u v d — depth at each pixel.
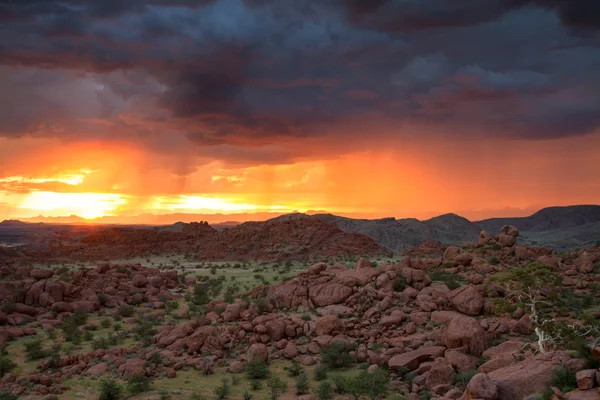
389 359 40.41
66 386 40.44
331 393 36.47
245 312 54.59
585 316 38.72
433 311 50.53
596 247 75.44
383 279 57.03
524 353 35.00
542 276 55.78
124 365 43.50
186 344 48.19
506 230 73.38
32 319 61.34
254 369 41.25
